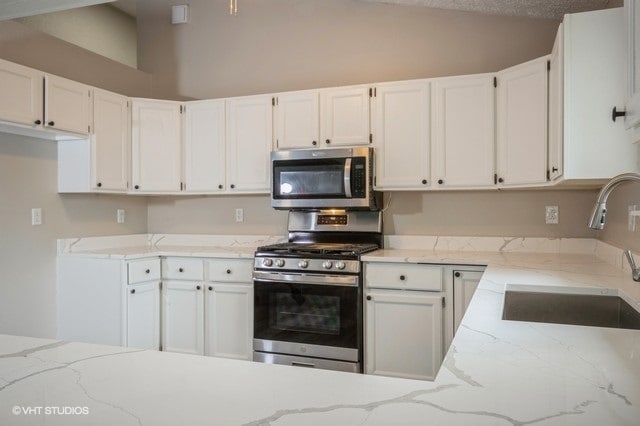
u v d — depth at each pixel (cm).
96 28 399
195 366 89
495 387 77
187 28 409
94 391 76
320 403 70
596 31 203
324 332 297
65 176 333
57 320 334
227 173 358
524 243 322
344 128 329
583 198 311
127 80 393
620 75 200
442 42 343
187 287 340
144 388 77
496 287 181
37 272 319
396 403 70
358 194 316
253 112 351
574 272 220
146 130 359
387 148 321
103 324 322
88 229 358
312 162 326
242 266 327
